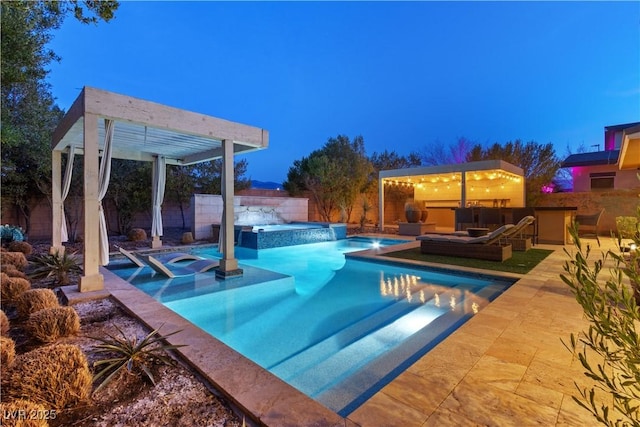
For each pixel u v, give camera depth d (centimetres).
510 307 360
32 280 514
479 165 1138
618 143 1592
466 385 210
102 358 262
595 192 1255
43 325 290
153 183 890
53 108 987
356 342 342
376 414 182
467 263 634
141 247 915
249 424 183
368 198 1753
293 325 401
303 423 176
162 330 314
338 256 912
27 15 494
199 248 970
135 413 194
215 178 1458
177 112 522
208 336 299
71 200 1013
